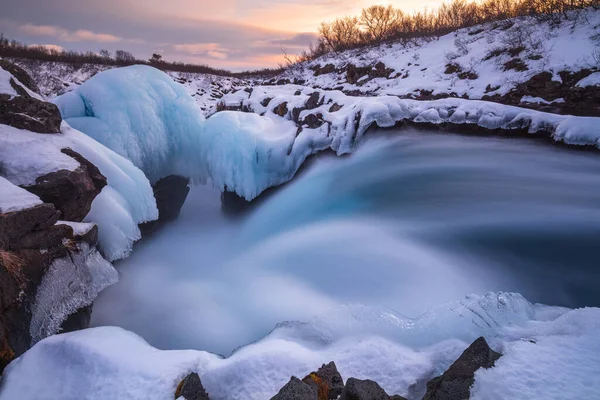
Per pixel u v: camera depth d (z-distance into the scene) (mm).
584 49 13930
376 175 9094
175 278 7219
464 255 6746
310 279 6941
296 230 8602
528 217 7285
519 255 6582
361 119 9312
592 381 2445
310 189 9055
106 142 7906
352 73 21469
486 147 9406
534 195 7793
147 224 7742
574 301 5547
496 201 7883
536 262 6363
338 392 2732
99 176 5793
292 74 27156
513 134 9336
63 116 8227
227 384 3039
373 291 6320
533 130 9078
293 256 7758
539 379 2516
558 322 3230
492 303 3775
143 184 6988
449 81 16500
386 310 3996
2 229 3770
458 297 5789
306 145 9078
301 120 9695
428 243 7250
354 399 2426
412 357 3225
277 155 8953
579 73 13000
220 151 8938
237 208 9422
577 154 8461
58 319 4375
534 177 8297
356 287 6488
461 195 8195
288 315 5957
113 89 8203
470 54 17500
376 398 2436
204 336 5539
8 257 3795
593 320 3082
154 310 6105
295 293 6508
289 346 3453
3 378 3041
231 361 3201
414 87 16797
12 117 5426
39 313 4082
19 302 3809
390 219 8109
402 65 19781
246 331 5652
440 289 6035
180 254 8250
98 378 2990
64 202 5012
